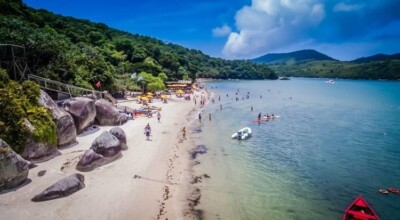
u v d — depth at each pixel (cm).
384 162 3055
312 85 18812
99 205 1830
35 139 2353
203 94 9869
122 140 2922
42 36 3900
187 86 10912
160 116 4862
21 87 2595
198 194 2153
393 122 5394
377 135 4284
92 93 4428
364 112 6700
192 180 2397
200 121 5009
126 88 7238
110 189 2052
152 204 1930
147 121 4466
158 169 2527
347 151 3444
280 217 1902
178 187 2234
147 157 2786
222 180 2447
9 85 2483
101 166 2430
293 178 2567
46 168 2284
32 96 2598
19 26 4006
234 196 2164
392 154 3334
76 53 5691
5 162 1877
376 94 11881
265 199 2145
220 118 5431
